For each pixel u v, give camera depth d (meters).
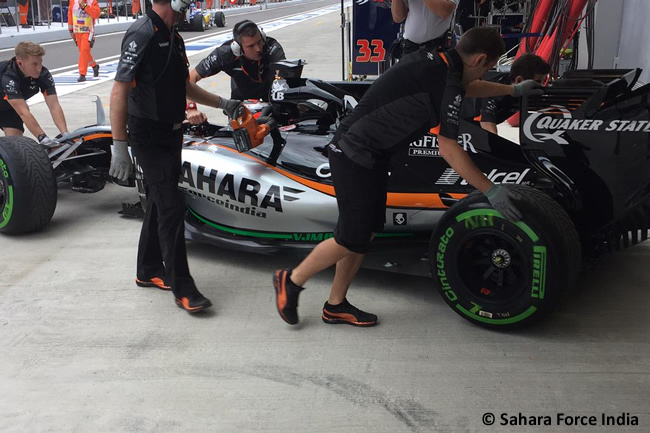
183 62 3.19
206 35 22.53
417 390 2.62
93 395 2.64
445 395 2.58
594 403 2.50
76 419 2.49
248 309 3.34
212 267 3.86
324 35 20.22
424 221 3.38
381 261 3.41
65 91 10.53
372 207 2.83
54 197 4.29
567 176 3.02
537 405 2.50
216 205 3.81
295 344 3.00
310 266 3.02
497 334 3.02
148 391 2.66
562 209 2.85
